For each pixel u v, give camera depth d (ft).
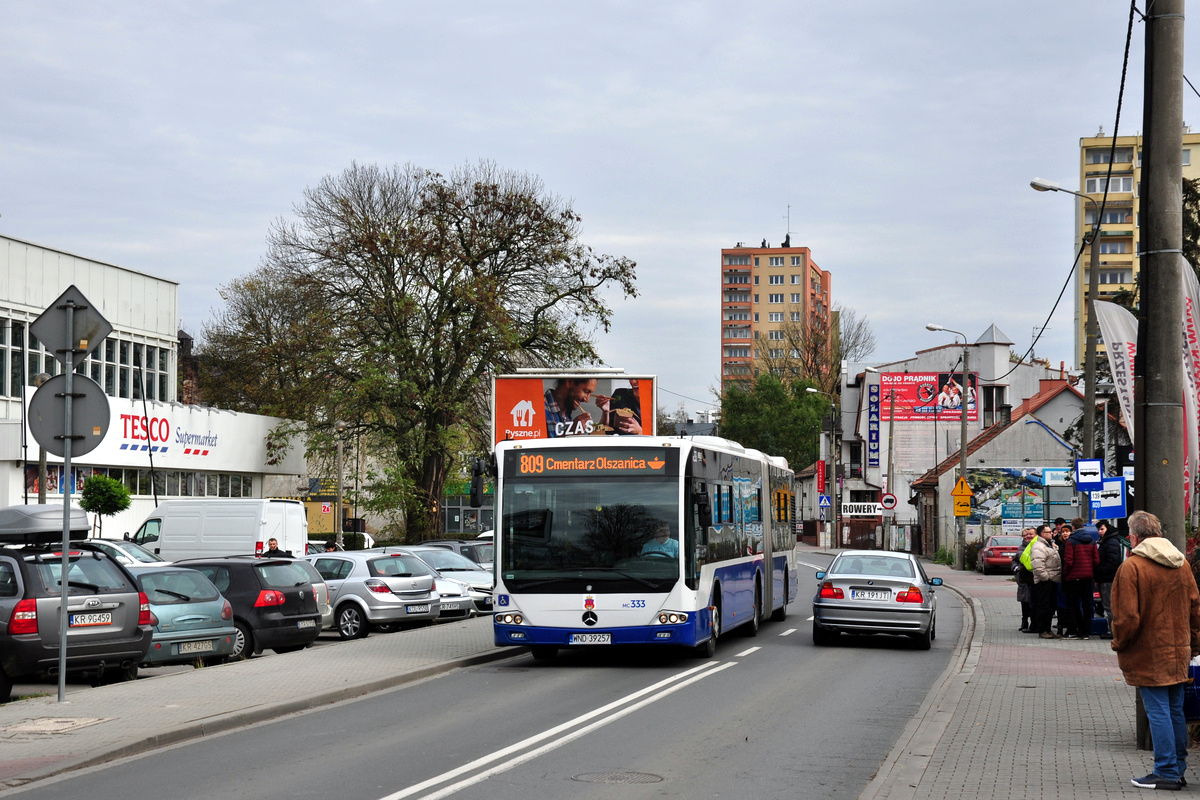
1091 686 47.09
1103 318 61.87
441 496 159.02
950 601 107.34
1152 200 32.89
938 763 31.07
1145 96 33.12
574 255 159.12
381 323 152.56
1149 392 32.78
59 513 52.90
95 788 28.78
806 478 319.88
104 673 51.88
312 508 203.10
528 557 55.16
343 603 74.84
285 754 33.30
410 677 51.34
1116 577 28.37
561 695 45.80
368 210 161.38
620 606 54.24
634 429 116.88
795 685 48.78
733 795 27.81
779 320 479.00
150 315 154.81
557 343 156.56
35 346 130.82
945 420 247.91
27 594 45.32
